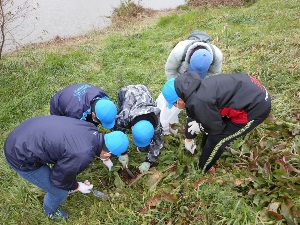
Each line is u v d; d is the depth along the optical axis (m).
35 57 6.47
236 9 9.13
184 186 3.60
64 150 2.90
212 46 4.01
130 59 6.61
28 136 2.96
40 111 5.19
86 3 9.92
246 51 6.17
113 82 5.71
